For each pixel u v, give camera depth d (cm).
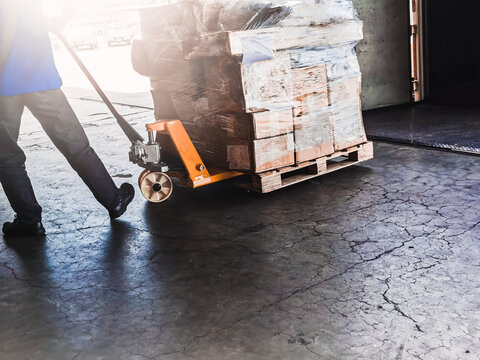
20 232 351
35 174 510
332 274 264
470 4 836
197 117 400
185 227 344
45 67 315
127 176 479
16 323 242
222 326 226
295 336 214
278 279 263
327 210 352
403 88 691
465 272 254
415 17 677
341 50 394
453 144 481
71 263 304
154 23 409
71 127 332
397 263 269
